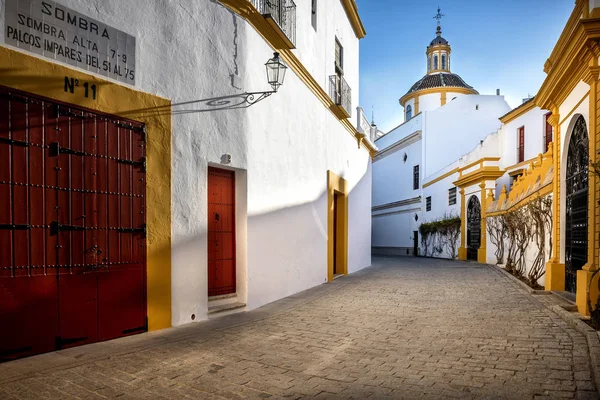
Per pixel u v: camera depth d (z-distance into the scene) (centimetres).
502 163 2473
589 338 520
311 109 1100
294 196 980
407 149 3291
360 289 1041
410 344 529
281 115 910
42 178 461
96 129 516
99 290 513
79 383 381
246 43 766
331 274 1246
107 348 488
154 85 586
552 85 866
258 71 809
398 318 687
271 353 488
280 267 901
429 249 2811
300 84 1020
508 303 822
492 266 1725
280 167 905
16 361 432
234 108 735
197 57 657
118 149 539
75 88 490
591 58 669
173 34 617
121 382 387
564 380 396
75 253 489
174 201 611
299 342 538
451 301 852
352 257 1548
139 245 561
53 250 469
